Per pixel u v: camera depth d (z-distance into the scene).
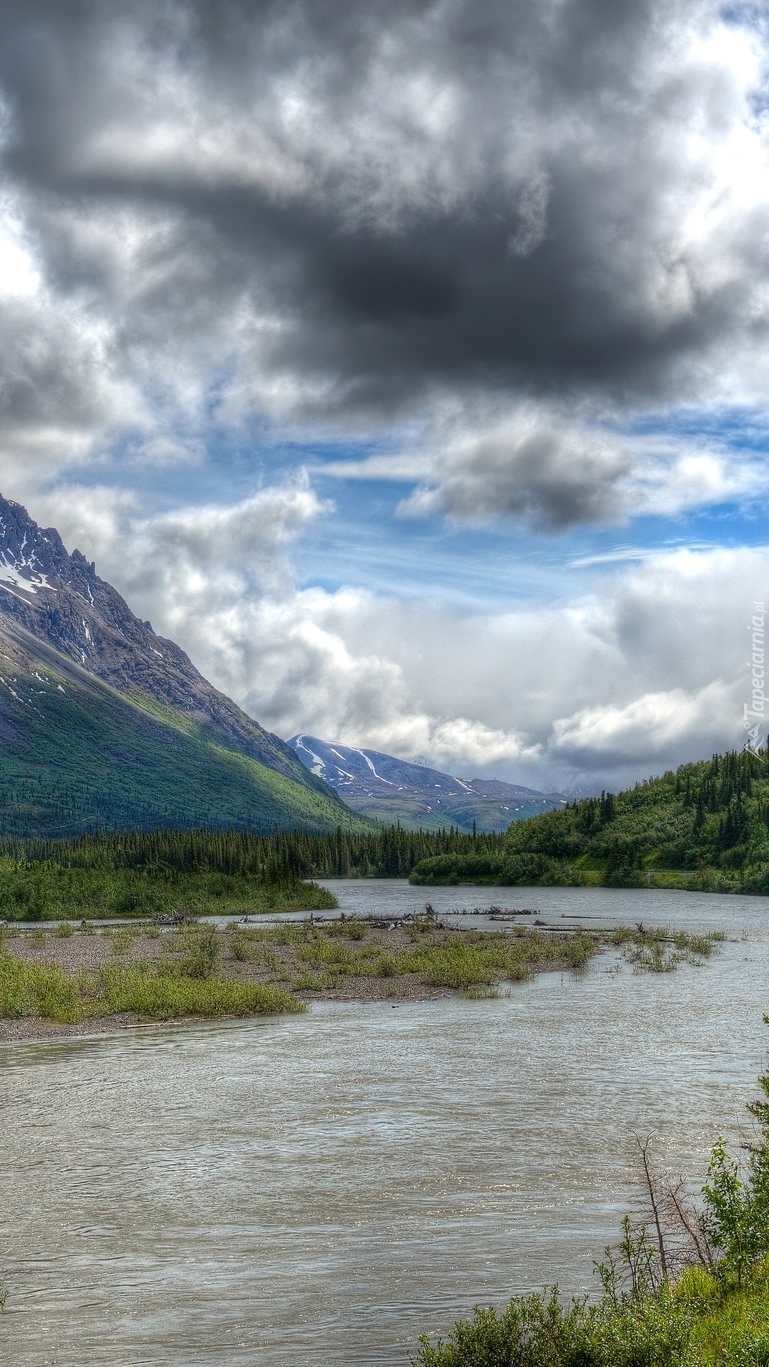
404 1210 19.17
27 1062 33.06
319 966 57.50
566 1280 15.66
